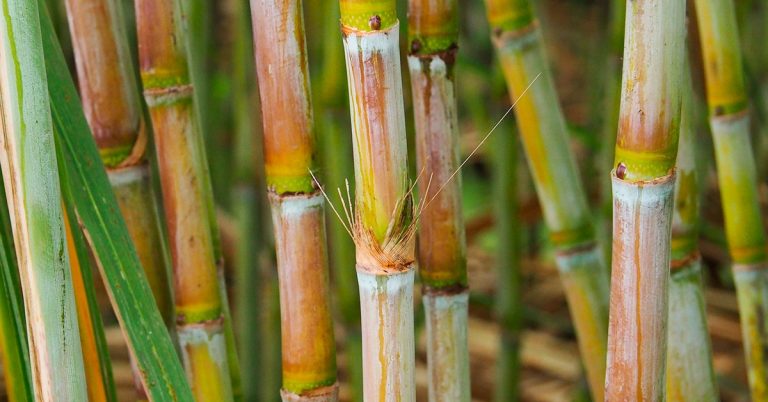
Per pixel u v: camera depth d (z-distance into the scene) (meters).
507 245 1.59
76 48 1.07
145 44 1.04
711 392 1.13
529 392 1.78
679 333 1.12
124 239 1.01
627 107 0.95
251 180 1.57
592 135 1.53
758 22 1.94
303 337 1.03
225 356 1.10
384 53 0.93
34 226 0.93
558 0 2.91
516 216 1.58
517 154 1.56
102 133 1.08
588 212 1.20
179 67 1.05
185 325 1.09
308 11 1.37
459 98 2.52
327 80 1.36
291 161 1.00
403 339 0.96
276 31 0.98
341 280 1.47
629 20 0.94
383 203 0.94
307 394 1.04
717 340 1.82
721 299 1.93
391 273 0.95
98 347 1.05
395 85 0.94
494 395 1.78
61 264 0.94
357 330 1.49
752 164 1.20
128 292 1.01
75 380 0.96
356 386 1.50
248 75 1.54
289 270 1.02
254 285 1.59
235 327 1.81
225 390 1.10
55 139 0.99
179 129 1.06
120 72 1.08
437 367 1.11
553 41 2.71
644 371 0.98
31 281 0.94
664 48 0.93
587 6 2.81
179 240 1.07
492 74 1.54
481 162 2.47
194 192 1.07
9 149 0.93
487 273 2.09
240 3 1.50
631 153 0.95
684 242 1.11
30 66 0.92
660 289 0.97
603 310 1.20
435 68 1.06
